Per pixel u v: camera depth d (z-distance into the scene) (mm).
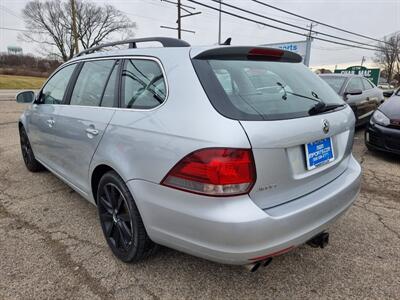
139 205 2035
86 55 3039
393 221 3059
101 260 2439
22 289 2135
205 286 2170
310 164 1979
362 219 3094
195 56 1977
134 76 2289
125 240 2320
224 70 1983
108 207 2467
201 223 1712
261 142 1682
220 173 1633
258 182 1707
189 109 1808
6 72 50438
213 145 1649
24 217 3127
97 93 2623
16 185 3969
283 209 1799
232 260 1712
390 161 5039
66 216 3146
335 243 2682
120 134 2172
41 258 2465
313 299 2064
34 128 3791
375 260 2451
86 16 51781
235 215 1644
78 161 2785
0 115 10625
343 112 2371
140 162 1992
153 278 2242
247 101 1842
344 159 2416
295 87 2273
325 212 2008
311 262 2430
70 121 2820
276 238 1730
